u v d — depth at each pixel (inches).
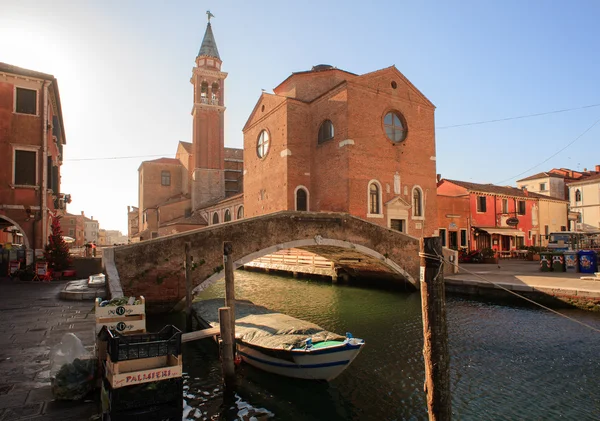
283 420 304.0
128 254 569.9
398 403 328.8
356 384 365.7
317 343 366.3
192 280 605.9
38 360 291.9
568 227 1621.6
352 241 770.8
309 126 1082.1
